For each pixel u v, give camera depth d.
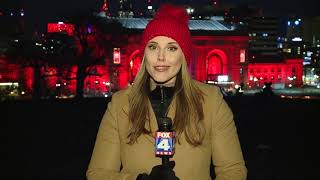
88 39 61.41
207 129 2.81
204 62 117.44
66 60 60.12
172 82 2.90
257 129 18.92
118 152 2.91
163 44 2.82
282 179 9.98
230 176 2.75
